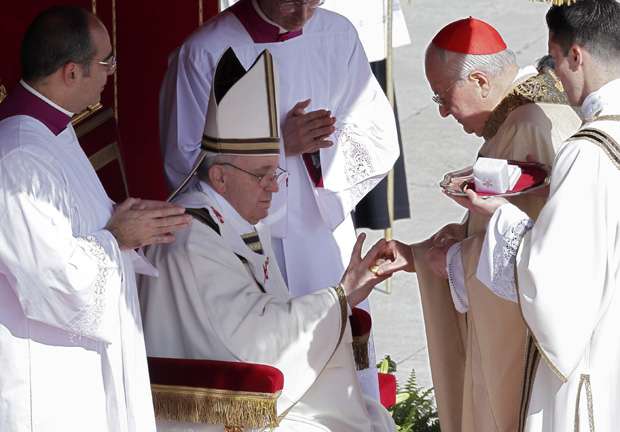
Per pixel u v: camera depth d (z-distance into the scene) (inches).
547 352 505.0
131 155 922.1
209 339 605.9
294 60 757.3
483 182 541.0
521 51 1657.2
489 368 583.5
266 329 606.2
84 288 525.3
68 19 540.1
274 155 627.8
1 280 539.8
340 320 614.9
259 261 639.8
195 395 589.0
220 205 630.5
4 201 519.8
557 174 504.4
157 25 918.4
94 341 553.6
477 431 601.0
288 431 617.3
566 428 516.4
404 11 1775.3
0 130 534.3
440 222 1253.7
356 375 641.0
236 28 751.1
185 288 609.6
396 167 1069.1
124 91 913.5
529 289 502.3
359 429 636.7
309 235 759.7
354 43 786.2
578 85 510.6
